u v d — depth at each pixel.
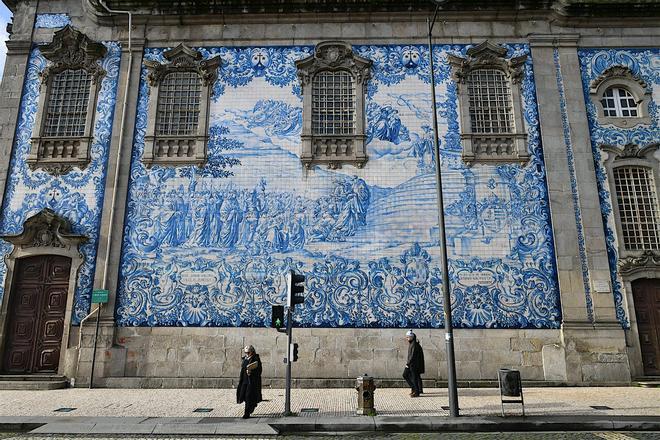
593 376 13.50
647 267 14.23
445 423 9.19
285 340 13.84
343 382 13.43
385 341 13.81
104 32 16.42
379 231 14.55
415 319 13.93
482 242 14.42
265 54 16.11
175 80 16.02
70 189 14.98
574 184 14.84
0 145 15.37
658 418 9.39
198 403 11.16
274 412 10.15
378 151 15.19
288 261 14.38
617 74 15.81
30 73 16.09
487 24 16.30
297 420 9.37
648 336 13.98
